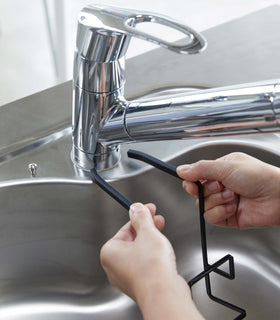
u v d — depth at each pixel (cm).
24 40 231
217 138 64
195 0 254
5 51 225
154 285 36
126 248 41
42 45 228
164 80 73
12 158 59
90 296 62
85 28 45
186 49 38
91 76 49
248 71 75
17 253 60
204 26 233
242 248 68
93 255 62
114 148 57
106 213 59
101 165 57
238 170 53
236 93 43
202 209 52
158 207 63
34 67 215
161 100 48
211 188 57
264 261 66
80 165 58
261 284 64
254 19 89
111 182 57
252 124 42
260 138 64
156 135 50
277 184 53
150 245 39
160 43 39
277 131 42
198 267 67
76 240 61
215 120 44
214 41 83
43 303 61
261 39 83
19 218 57
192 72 75
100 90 50
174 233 67
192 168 53
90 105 52
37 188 56
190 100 46
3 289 61
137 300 39
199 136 47
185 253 68
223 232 69
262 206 57
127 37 46
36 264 61
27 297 61
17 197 56
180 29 41
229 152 64
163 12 243
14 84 204
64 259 62
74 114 54
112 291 63
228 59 78
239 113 42
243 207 58
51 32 211
